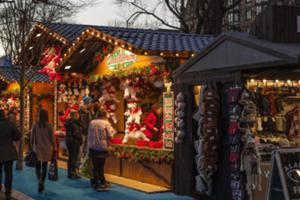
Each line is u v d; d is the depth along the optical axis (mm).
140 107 13312
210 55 9508
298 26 8734
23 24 15867
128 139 13312
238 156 8664
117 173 13516
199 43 12547
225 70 9047
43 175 11336
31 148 11477
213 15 29297
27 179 13508
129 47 11375
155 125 12781
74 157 13305
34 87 20312
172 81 11461
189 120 10312
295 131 10188
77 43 14727
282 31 8594
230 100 8883
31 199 10477
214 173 9492
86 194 11039
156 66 11891
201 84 9820
